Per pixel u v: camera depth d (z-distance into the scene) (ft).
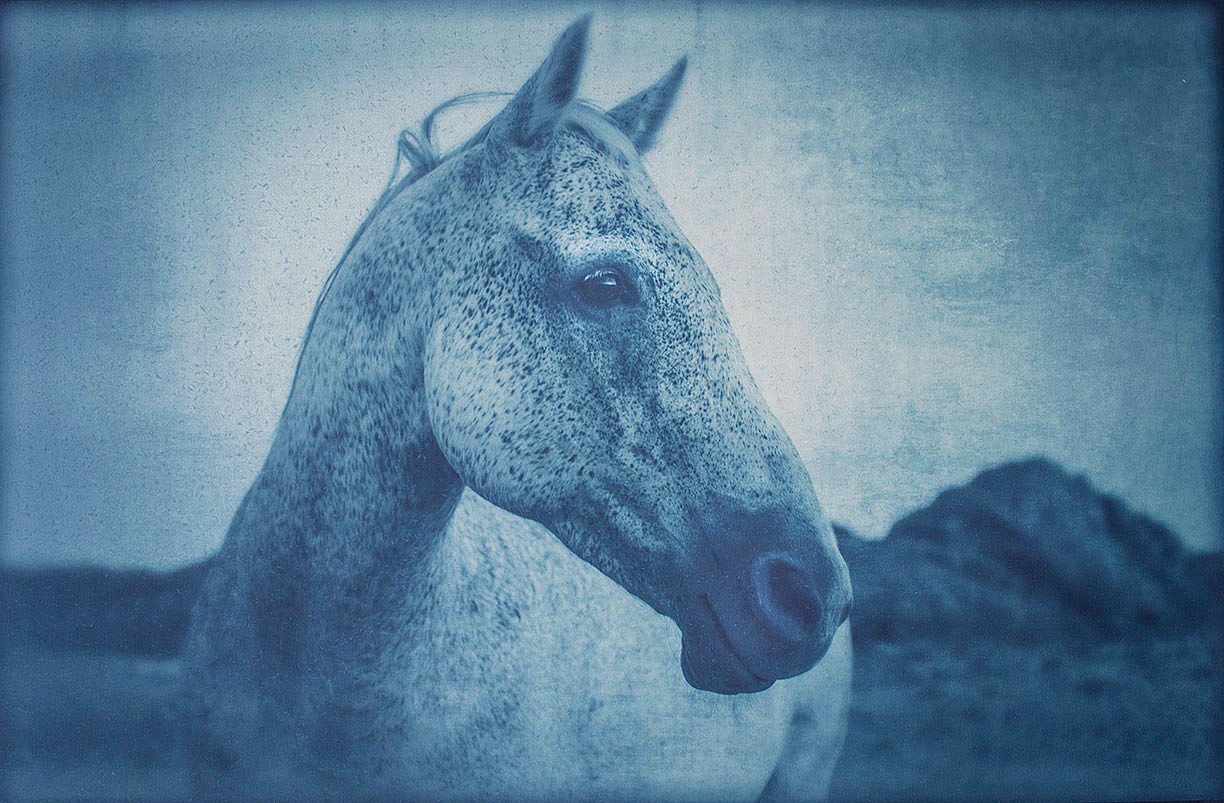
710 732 8.10
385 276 6.21
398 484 6.14
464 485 6.41
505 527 7.32
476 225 5.98
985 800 8.89
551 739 7.47
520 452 5.82
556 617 7.49
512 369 5.81
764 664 5.67
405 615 6.40
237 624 6.81
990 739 8.90
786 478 5.81
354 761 6.64
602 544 5.88
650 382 5.75
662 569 5.76
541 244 5.83
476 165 6.13
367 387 6.19
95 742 8.41
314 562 6.36
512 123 5.94
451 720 6.87
